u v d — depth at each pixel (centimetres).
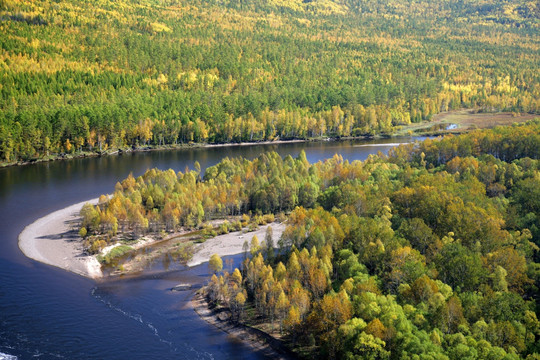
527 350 10925
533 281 14150
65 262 16925
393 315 11394
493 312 11988
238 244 18962
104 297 14825
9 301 14275
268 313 13738
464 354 10244
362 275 13688
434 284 12700
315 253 15025
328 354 11831
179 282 15950
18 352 12044
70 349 12281
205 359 12212
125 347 12481
